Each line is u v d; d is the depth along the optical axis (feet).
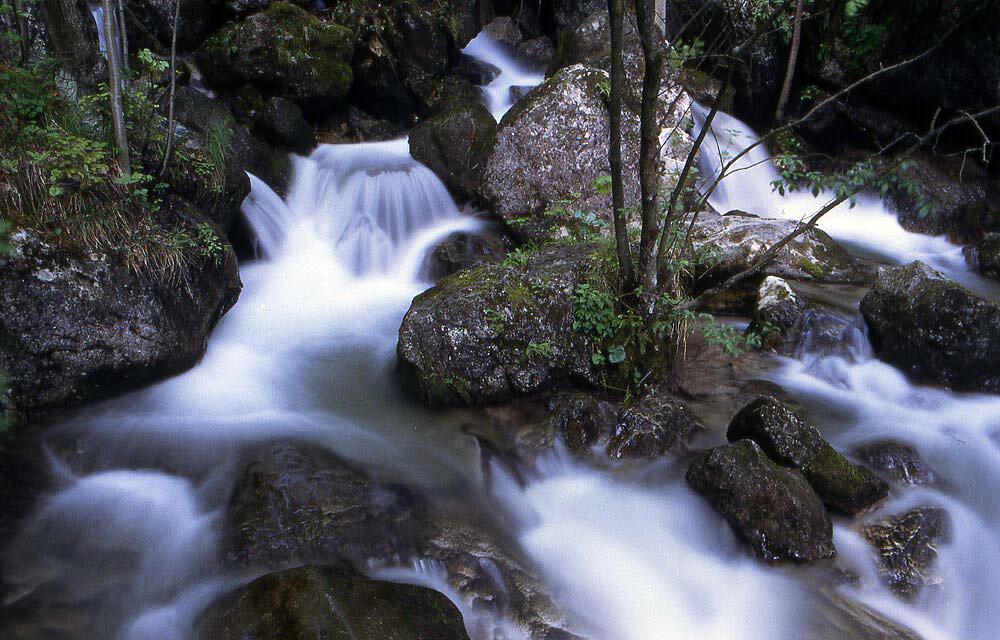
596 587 13.70
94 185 18.38
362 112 35.42
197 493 15.46
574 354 18.01
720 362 20.26
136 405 18.28
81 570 13.51
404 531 14.43
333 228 27.86
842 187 15.47
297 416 18.44
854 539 14.58
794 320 20.66
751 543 14.32
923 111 32.30
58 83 19.36
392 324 23.22
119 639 12.21
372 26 35.09
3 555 13.65
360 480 15.74
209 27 32.01
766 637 12.89
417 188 28.76
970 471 16.39
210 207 21.85
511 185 26.78
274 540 13.92
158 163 20.56
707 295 17.57
